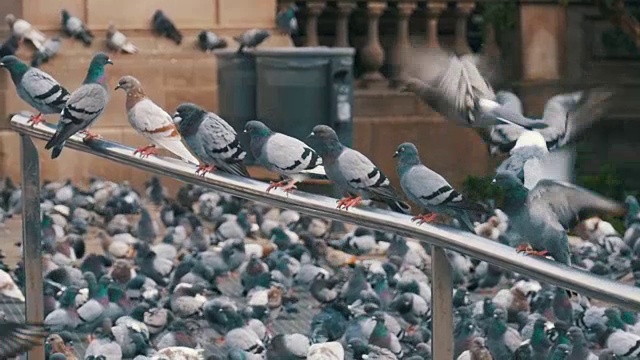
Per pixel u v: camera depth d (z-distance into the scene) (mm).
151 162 8922
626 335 13875
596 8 27875
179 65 24672
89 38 24453
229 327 14562
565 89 27453
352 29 27812
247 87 23984
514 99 10547
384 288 16719
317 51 23078
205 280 17625
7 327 5906
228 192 8320
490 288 18094
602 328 14336
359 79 26766
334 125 23141
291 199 7766
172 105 24719
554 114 9289
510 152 9703
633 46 28094
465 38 27359
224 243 20188
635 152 26844
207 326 15188
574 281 5973
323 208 7492
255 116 24031
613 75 27750
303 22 27219
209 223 23203
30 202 9805
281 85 23203
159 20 24609
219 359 13922
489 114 10227
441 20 27453
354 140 26406
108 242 20078
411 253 19344
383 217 7109
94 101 11023
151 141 11078
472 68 10438
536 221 7500
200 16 25172
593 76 27719
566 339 14039
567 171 9047
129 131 24297
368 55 26766
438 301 6930
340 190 10094
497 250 6449
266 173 21422
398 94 26375
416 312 15742
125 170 25438
